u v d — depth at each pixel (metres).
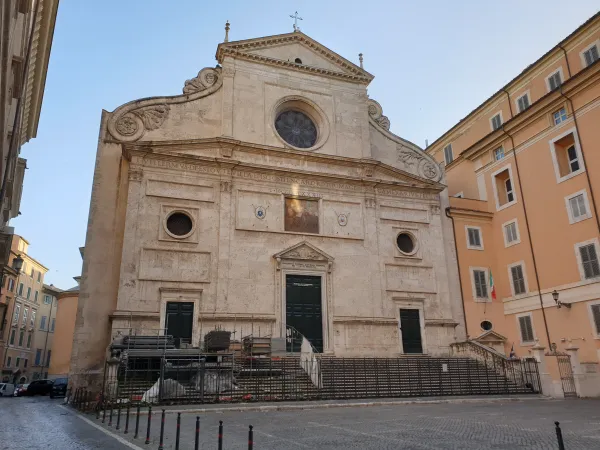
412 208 30.59
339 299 26.84
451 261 30.56
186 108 27.42
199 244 24.95
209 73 28.67
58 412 18.23
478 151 33.78
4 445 10.23
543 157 28.83
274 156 28.11
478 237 31.75
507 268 30.72
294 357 23.41
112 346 20.12
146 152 25.25
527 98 32.94
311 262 26.86
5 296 54.53
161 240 24.33
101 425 13.49
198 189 25.92
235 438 10.75
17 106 16.91
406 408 17.05
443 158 41.19
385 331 27.09
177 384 18.44
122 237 24.12
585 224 25.77
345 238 28.11
